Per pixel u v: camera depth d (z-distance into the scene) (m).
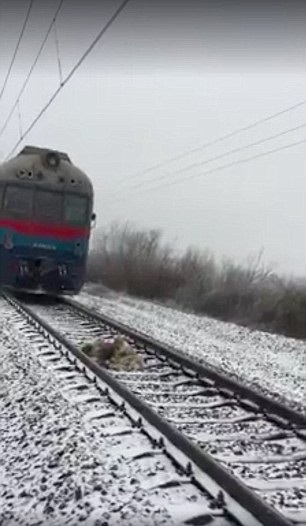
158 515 3.79
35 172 18.27
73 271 18.72
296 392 9.14
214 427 6.20
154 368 9.60
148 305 24.97
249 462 5.10
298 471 4.97
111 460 4.69
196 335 15.78
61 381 7.59
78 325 14.32
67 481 4.20
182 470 4.58
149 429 5.50
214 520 3.79
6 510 3.93
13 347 9.98
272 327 22.02
